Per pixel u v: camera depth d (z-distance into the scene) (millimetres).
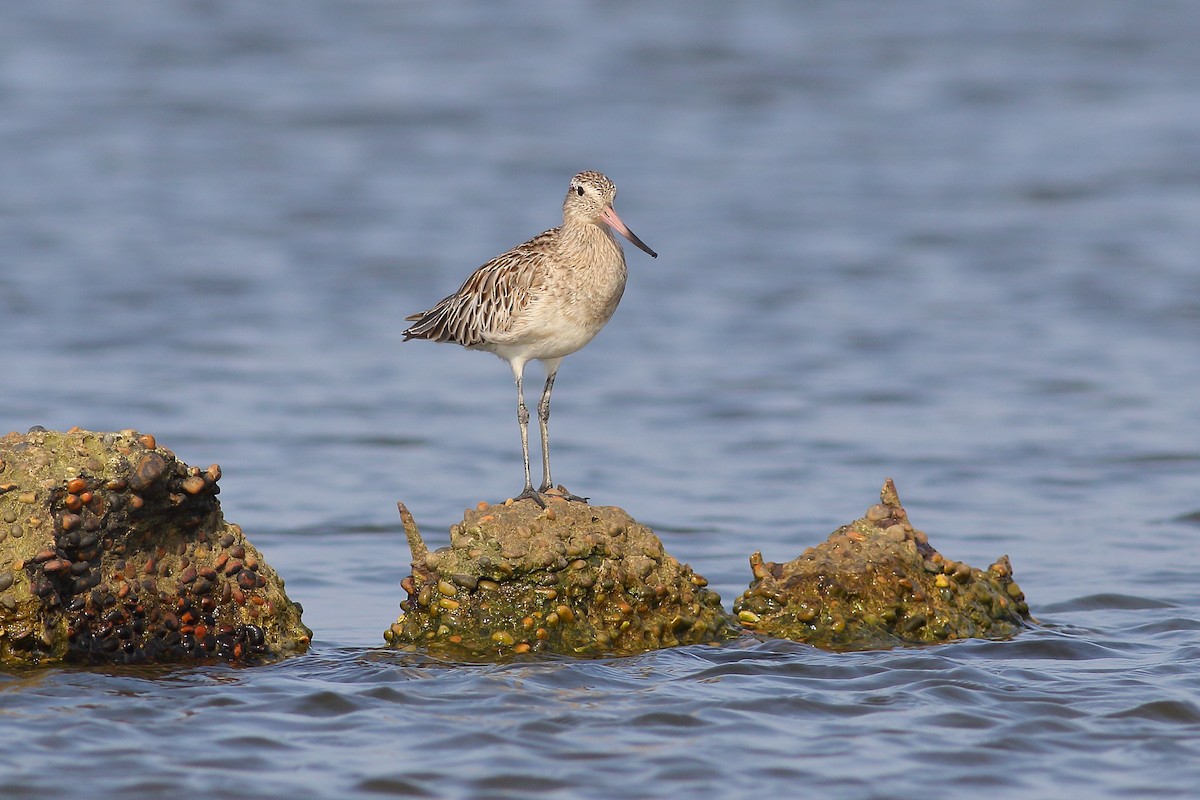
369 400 21625
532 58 44781
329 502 16672
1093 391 22125
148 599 10742
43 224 31250
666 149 37688
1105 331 25453
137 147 36938
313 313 26516
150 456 10617
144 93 40938
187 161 36094
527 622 11031
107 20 47375
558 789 8602
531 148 37469
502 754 9086
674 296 27938
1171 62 44750
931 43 46656
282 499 16766
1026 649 11258
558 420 20875
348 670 10680
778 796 8523
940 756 9117
